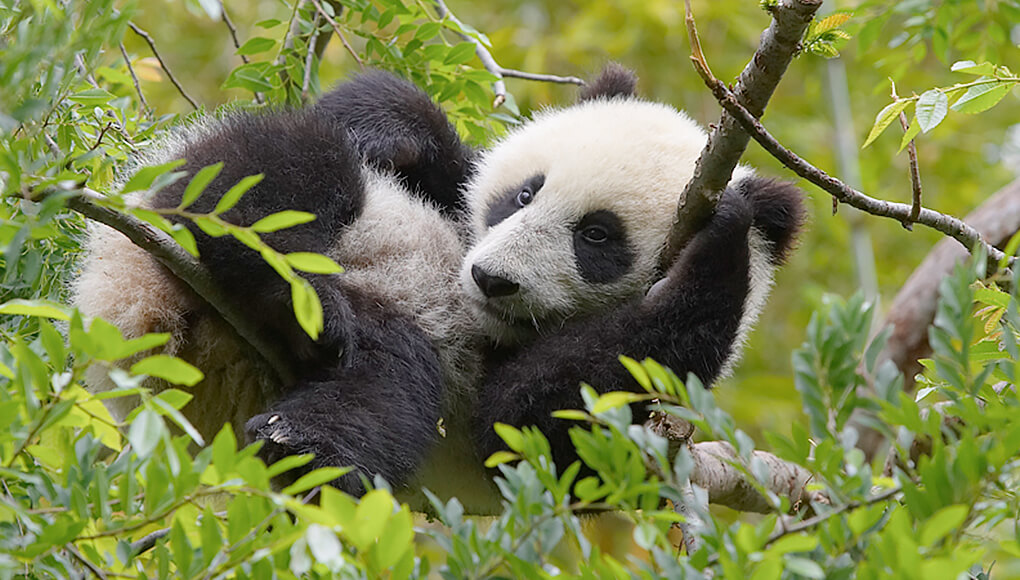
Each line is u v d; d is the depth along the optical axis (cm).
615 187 903
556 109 1062
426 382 852
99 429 539
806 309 1756
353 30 1062
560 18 1872
